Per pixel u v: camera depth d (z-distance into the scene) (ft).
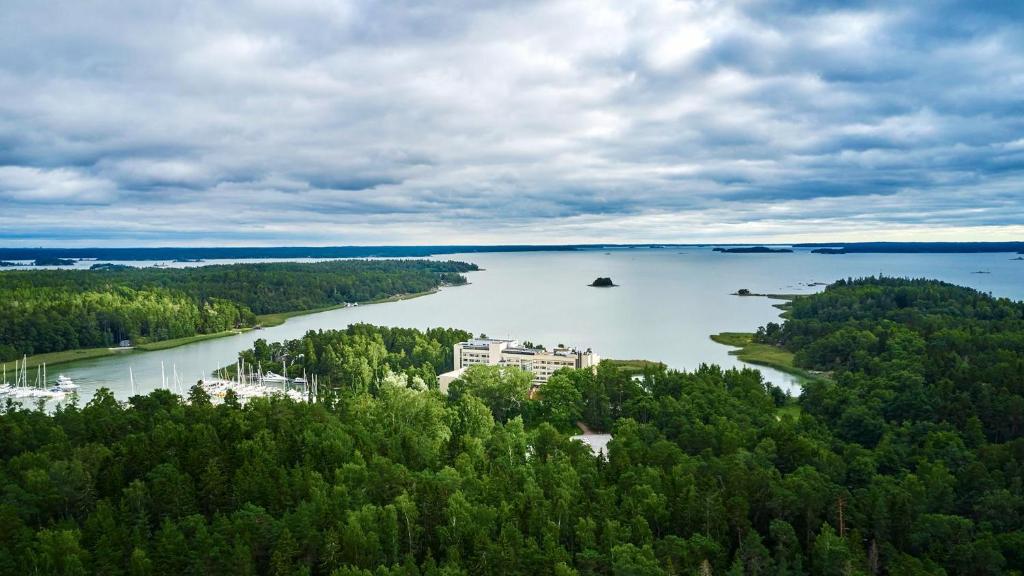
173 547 348.79
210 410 571.28
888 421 607.78
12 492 392.88
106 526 360.69
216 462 429.79
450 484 413.59
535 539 371.56
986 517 401.08
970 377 646.74
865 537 391.86
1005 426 564.30
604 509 393.09
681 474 432.25
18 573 332.60
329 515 384.27
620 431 554.05
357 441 504.02
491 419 616.39
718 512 388.57
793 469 479.00
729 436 510.58
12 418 530.27
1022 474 446.60
